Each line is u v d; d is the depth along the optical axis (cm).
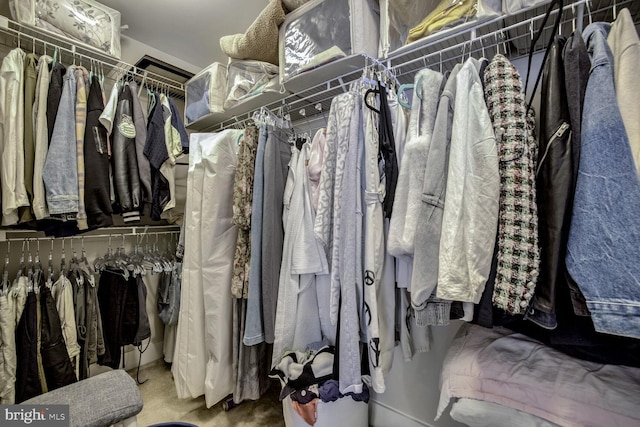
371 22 119
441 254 75
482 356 88
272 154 132
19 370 132
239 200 136
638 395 65
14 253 160
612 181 54
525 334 95
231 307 150
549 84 67
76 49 160
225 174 150
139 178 164
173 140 184
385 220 102
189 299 152
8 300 132
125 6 173
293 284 124
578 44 66
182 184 219
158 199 175
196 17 184
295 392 113
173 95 233
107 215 149
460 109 76
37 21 141
